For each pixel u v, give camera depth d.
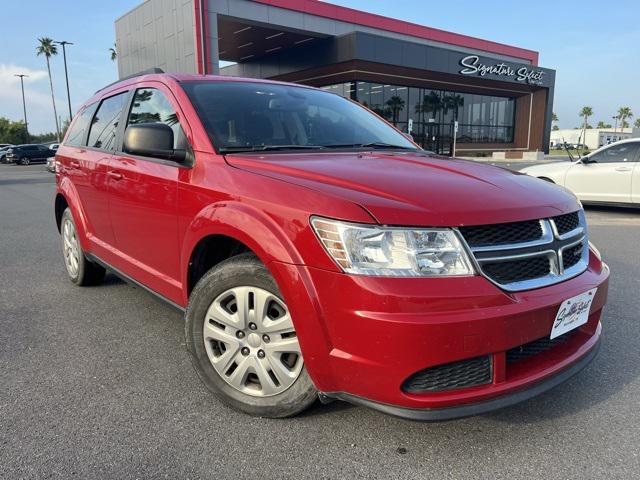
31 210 10.95
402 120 36.69
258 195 2.36
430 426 2.49
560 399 2.76
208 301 2.57
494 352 2.04
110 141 3.89
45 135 80.62
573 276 2.38
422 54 31.64
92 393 2.79
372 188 2.22
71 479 2.09
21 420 2.51
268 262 2.22
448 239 2.02
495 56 42.34
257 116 3.23
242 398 2.54
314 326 2.10
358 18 31.42
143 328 3.74
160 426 2.47
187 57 25.58
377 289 1.96
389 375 1.98
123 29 31.64
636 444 2.36
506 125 44.12
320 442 2.35
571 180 10.23
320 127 3.47
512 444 2.36
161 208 3.00
